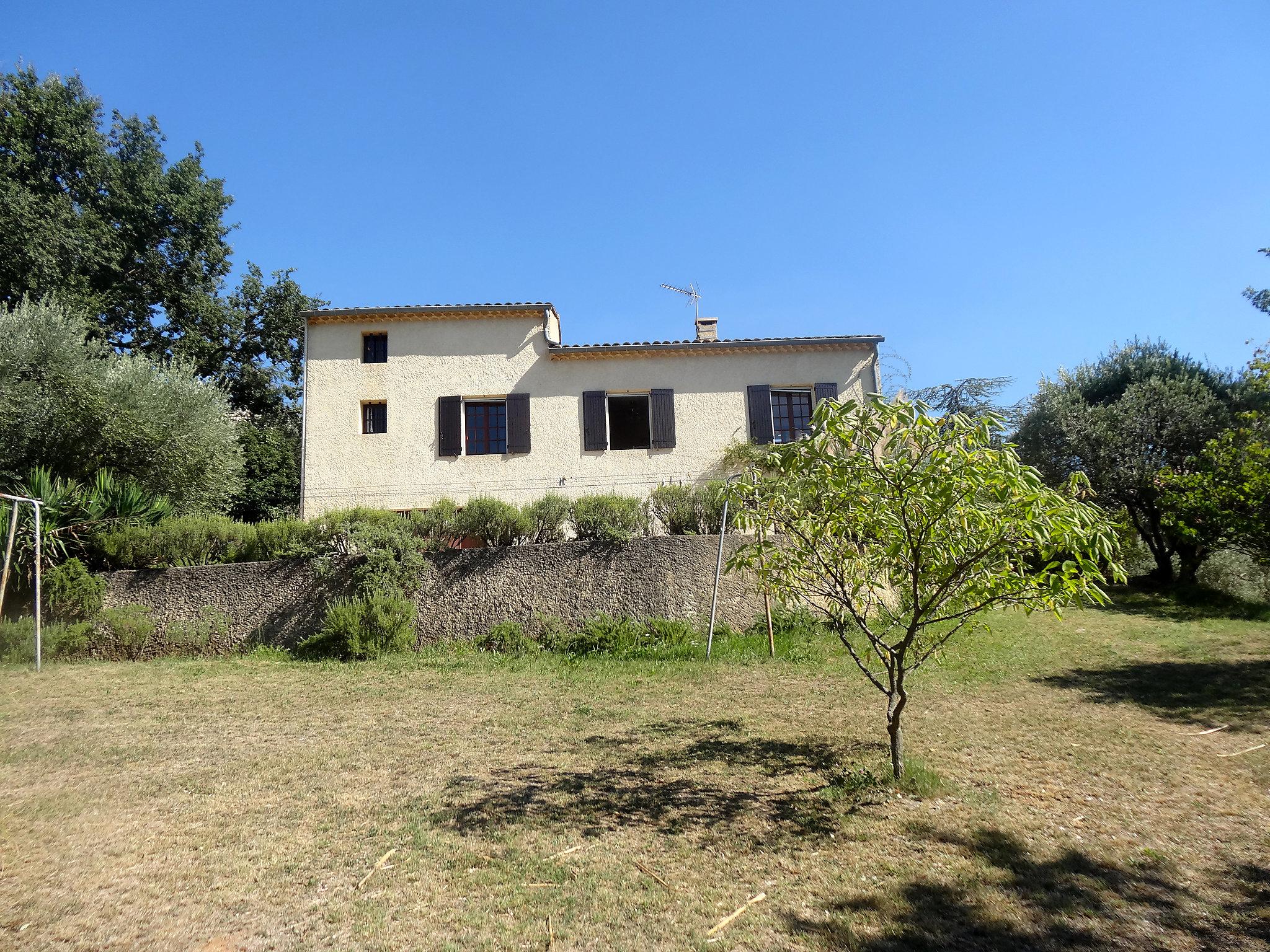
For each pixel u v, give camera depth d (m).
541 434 16.58
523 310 16.88
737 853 4.29
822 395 16.97
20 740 6.72
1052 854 4.21
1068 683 8.44
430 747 6.43
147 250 24.14
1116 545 4.50
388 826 4.70
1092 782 5.31
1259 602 15.53
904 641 5.28
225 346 25.81
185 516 13.73
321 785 5.47
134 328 24.27
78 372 13.65
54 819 4.83
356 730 7.00
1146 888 3.80
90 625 11.09
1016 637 11.70
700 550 11.82
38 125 21.84
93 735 6.86
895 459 4.77
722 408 16.83
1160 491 16.50
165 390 14.53
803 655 10.21
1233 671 8.88
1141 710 7.18
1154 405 18.22
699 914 3.61
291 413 27.62
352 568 11.66
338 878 4.01
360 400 16.64
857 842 4.40
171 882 3.96
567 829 4.63
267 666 10.34
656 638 11.07
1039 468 19.64
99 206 22.98
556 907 3.69
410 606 11.27
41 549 11.02
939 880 3.92
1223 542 14.00
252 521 22.19
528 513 12.29
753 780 5.47
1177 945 3.29
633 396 17.27
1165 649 10.50
